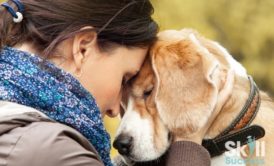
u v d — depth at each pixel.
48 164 2.22
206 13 9.61
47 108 2.51
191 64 3.37
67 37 2.60
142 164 3.45
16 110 2.39
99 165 2.32
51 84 2.53
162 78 3.35
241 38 9.92
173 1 9.12
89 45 2.68
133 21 2.86
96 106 2.65
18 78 2.49
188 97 3.32
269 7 10.09
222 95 3.36
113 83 2.79
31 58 2.54
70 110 2.54
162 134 3.36
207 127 3.36
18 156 2.21
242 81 3.51
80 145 2.36
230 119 3.40
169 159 3.19
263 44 9.95
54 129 2.31
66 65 2.64
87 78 2.70
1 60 2.53
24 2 2.66
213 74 3.36
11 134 2.27
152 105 3.40
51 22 2.62
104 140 2.71
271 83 9.93
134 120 3.39
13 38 2.65
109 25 2.73
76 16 2.64
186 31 3.66
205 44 3.57
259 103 3.48
